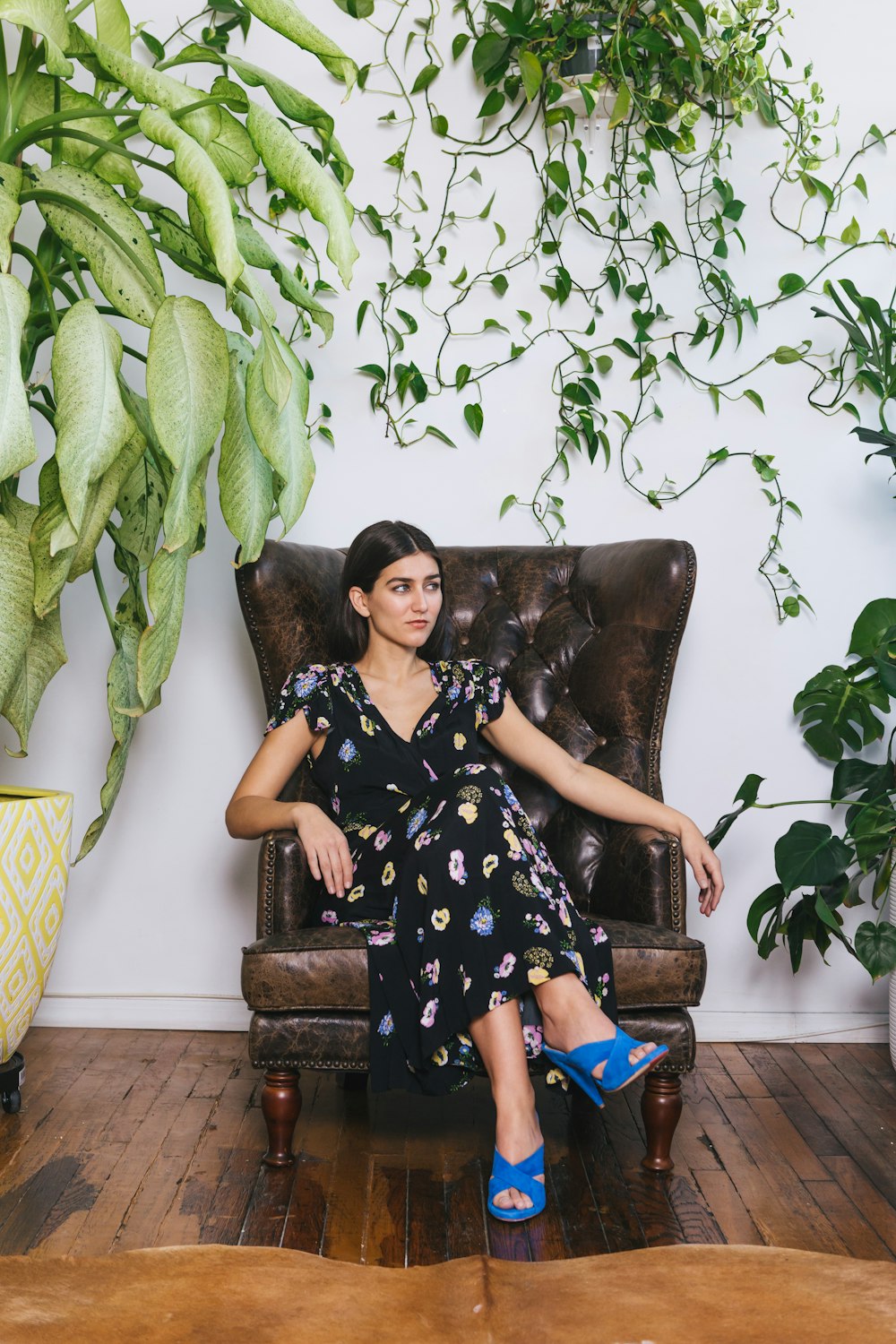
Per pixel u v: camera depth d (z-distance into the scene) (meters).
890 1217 1.71
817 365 2.61
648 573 2.21
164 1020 2.62
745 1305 0.72
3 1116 2.06
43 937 2.00
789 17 2.57
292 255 2.59
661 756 2.64
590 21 2.48
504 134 2.59
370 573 2.10
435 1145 1.97
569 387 2.58
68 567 1.82
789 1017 2.63
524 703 2.32
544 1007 1.73
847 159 2.59
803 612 2.63
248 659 2.62
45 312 1.97
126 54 1.98
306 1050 1.81
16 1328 0.68
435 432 2.61
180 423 1.74
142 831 2.63
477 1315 0.71
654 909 1.93
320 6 2.57
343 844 1.89
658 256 2.60
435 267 2.61
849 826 2.43
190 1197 1.73
